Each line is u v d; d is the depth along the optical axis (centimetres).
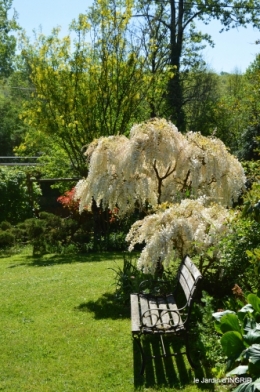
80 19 1602
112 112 1639
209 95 2814
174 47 2648
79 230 1553
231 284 645
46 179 1766
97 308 747
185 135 819
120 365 531
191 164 769
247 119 1989
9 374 517
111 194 809
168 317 552
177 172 786
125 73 1622
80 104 1557
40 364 541
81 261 1219
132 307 591
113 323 671
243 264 589
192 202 666
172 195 816
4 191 1766
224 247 601
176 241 664
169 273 771
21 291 883
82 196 836
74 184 1845
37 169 1920
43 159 1883
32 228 1413
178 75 2641
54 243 1423
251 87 1803
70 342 603
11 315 731
